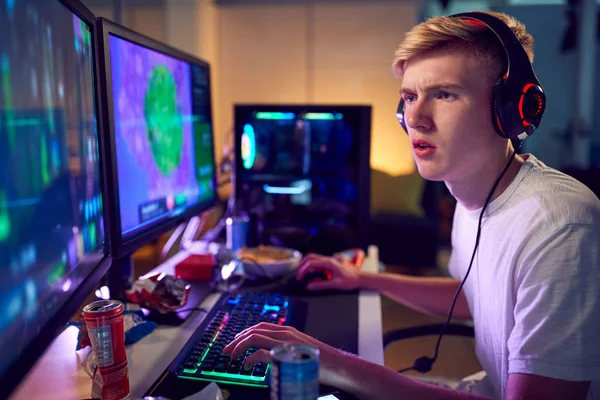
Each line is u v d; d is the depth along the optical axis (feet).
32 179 1.77
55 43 2.05
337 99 15.60
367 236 5.34
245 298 3.33
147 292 3.11
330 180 5.46
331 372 2.25
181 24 14.08
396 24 15.16
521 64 2.40
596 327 2.06
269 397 2.15
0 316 1.47
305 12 15.34
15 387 1.46
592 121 14.73
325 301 3.63
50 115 1.98
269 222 5.54
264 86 15.71
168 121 3.78
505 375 2.60
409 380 2.27
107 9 13.57
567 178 2.61
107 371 2.06
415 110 2.54
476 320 3.18
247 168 5.49
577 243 2.19
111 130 2.78
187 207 4.24
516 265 2.43
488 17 2.49
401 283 3.90
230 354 2.44
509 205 2.63
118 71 2.95
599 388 2.32
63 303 2.02
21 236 1.66
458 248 3.66
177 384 2.26
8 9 1.60
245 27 15.53
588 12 13.28
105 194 2.72
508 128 2.45
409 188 13.37
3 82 1.56
